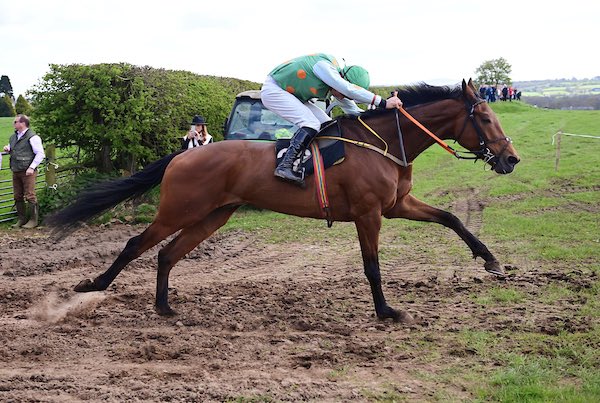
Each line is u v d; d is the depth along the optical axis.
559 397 4.00
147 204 11.34
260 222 10.70
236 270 7.80
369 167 5.49
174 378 4.48
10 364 4.76
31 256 8.48
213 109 12.81
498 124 5.65
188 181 5.53
